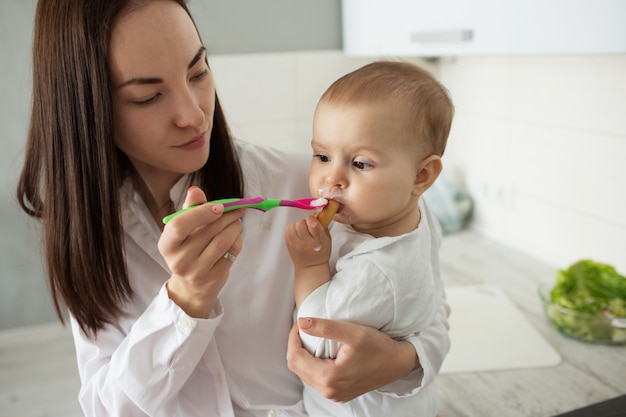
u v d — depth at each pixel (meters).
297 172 0.90
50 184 0.70
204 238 0.59
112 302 0.74
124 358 0.69
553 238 1.57
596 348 1.17
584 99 1.38
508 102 1.65
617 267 1.37
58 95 0.66
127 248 0.79
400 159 0.67
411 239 0.71
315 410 0.77
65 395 1.36
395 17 1.58
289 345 0.69
